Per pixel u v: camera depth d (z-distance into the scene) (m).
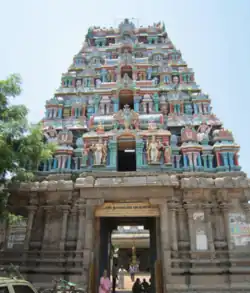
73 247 17.62
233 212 17.88
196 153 22.77
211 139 24.45
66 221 18.17
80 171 22.25
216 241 17.34
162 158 22.69
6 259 17.34
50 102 27.81
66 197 18.69
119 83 28.28
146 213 18.31
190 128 24.34
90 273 16.22
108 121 25.44
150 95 28.31
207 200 18.28
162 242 16.75
